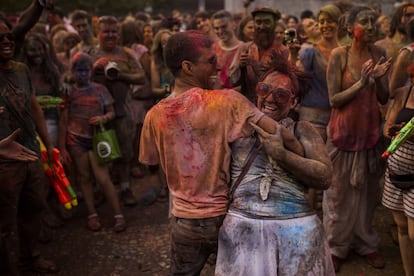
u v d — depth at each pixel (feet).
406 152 9.16
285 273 6.53
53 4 11.73
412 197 9.24
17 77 10.83
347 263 12.09
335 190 11.55
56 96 14.33
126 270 12.27
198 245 6.96
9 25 10.54
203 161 6.75
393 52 14.93
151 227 14.67
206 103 6.69
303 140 6.91
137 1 83.30
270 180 6.68
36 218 11.68
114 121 15.51
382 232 13.79
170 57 7.16
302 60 12.65
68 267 12.44
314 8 50.11
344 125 11.10
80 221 15.21
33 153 8.82
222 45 13.98
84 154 14.28
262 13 11.84
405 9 14.83
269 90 6.93
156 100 17.88
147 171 19.43
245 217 6.64
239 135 6.61
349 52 11.14
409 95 9.71
